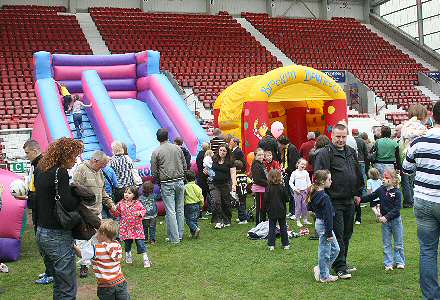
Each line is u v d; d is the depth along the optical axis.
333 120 12.70
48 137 10.32
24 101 19.56
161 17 30.77
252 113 11.89
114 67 13.02
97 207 5.77
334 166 5.50
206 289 5.44
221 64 26.73
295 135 15.06
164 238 8.01
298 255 6.68
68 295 4.27
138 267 6.41
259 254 6.80
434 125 4.59
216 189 8.74
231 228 8.65
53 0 30.34
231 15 34.16
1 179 7.02
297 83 12.25
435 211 4.40
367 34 34.03
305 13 35.97
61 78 12.73
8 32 25.92
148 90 12.61
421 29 32.25
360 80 27.77
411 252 6.56
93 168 5.76
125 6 32.03
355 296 5.00
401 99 26.50
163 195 7.66
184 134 10.79
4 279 6.15
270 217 7.02
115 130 10.23
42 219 4.24
